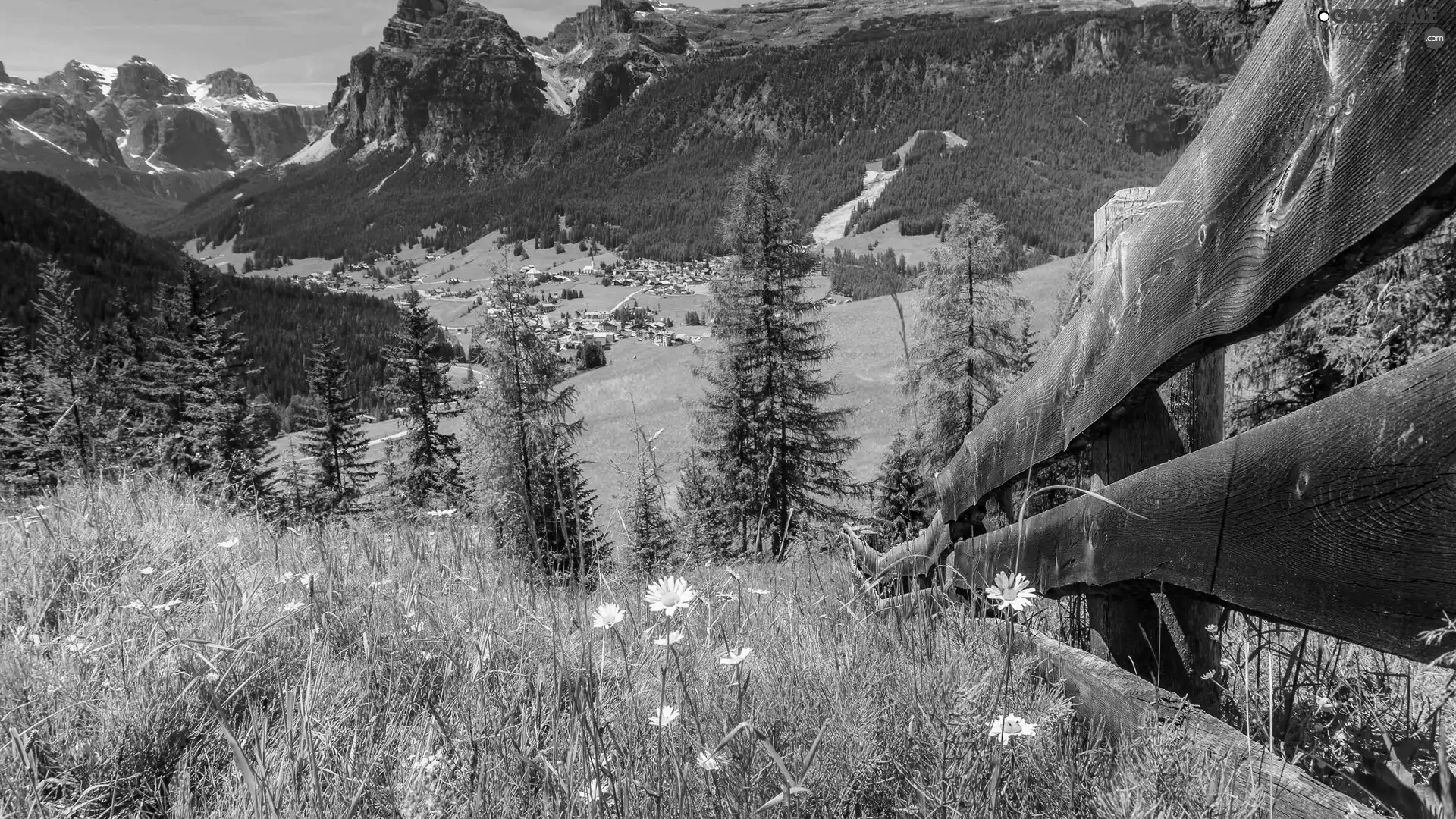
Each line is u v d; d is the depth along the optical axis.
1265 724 1.51
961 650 2.04
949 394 24.09
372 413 147.38
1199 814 1.15
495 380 24.67
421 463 39.16
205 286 47.38
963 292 24.33
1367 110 1.02
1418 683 1.57
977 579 2.92
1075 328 2.13
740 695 1.42
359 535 4.20
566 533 2.49
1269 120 1.26
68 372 35.78
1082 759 1.53
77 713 1.96
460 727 1.71
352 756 1.61
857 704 1.66
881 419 52.56
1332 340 5.20
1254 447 1.34
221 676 1.97
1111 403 1.87
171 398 44.44
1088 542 2.01
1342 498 1.12
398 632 2.56
